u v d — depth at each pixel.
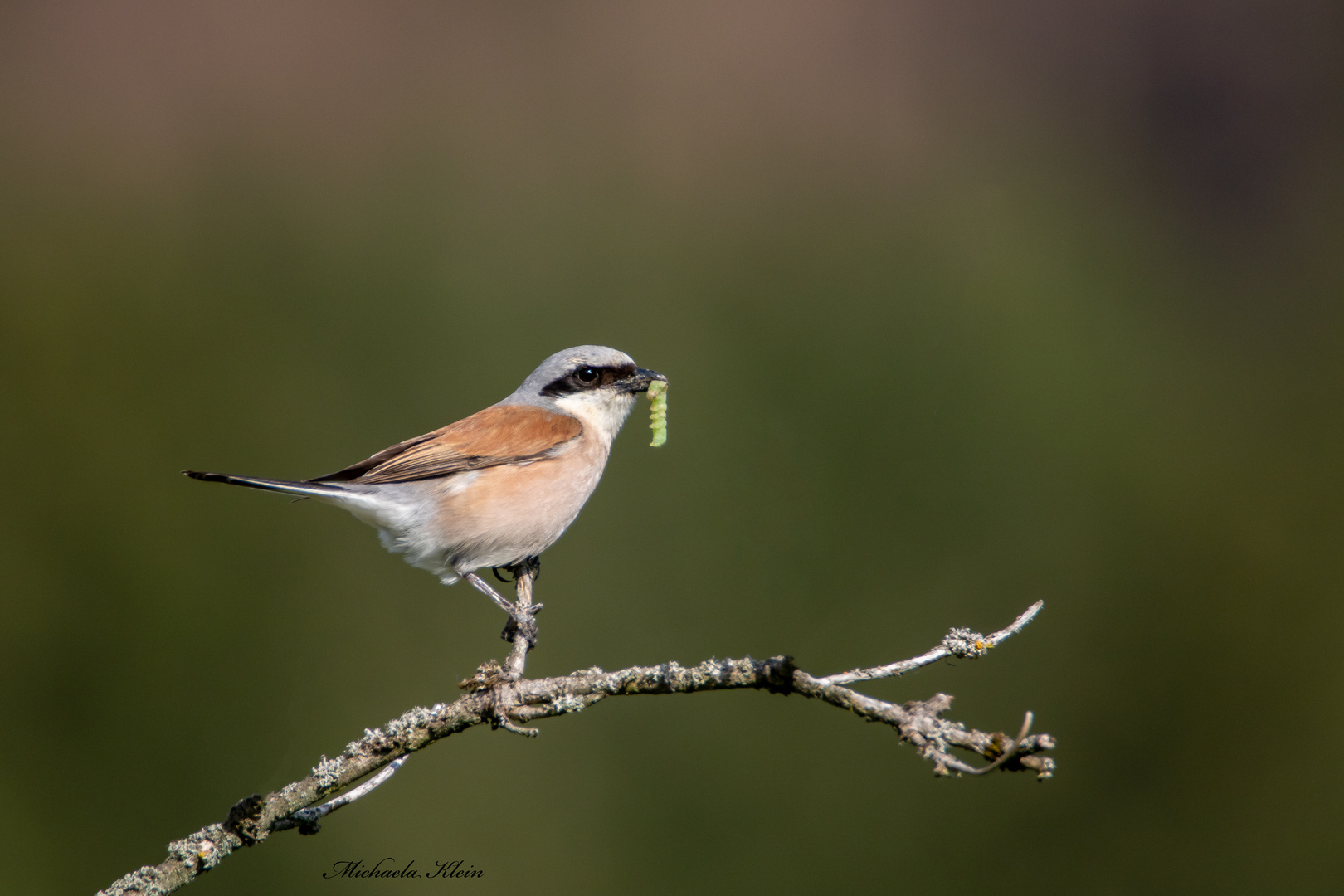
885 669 4.51
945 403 11.33
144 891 4.88
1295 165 14.09
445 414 11.54
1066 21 15.04
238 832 5.02
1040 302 11.84
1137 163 14.16
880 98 14.04
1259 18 14.65
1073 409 11.16
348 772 5.04
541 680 4.91
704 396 11.49
